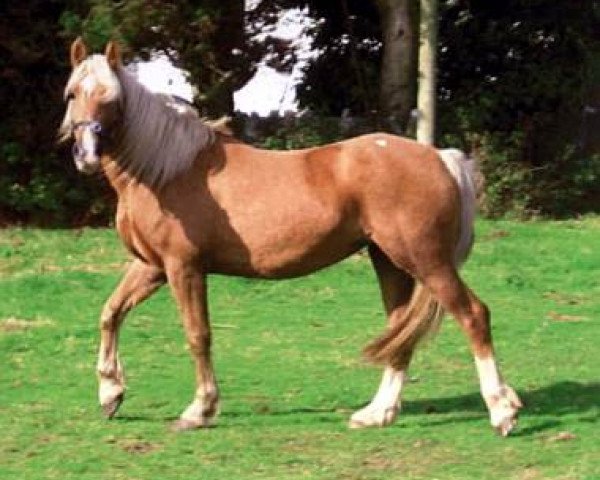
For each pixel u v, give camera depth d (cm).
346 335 1262
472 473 783
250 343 1223
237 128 2042
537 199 2106
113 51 866
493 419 868
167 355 1169
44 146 1947
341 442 860
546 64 2225
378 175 864
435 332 886
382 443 857
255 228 873
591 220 2058
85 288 1447
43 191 1917
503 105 2205
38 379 1066
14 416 938
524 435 874
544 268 1620
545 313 1377
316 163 884
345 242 882
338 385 1050
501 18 2244
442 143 2097
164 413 954
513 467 796
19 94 1944
